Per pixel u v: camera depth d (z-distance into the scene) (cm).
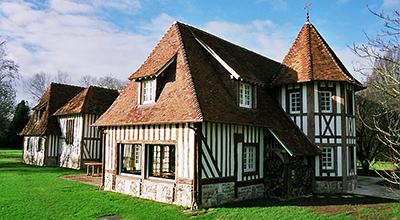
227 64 1268
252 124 1194
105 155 1369
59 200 1091
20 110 4578
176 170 1057
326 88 1441
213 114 1038
